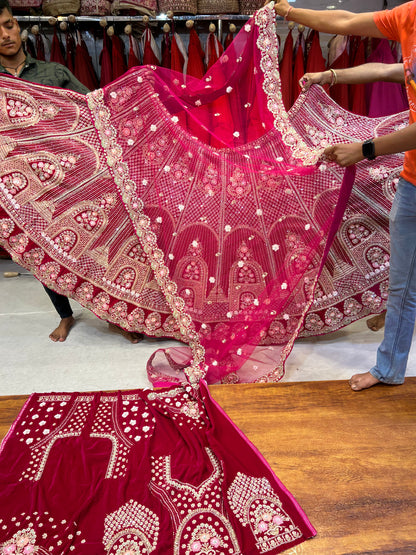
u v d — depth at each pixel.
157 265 1.93
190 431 1.60
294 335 1.86
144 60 2.68
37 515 1.30
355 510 1.32
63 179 1.85
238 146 1.90
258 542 1.22
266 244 1.90
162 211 1.90
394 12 1.39
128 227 1.92
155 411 1.71
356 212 1.96
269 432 1.61
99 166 1.86
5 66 2.11
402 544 1.22
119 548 1.21
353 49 2.75
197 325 1.93
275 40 1.77
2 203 1.82
